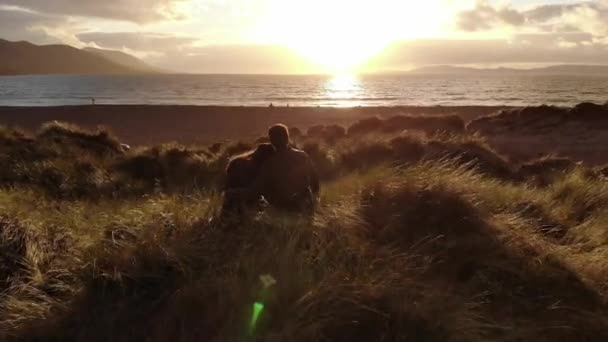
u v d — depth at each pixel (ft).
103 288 13.23
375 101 260.01
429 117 82.48
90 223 19.79
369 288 11.94
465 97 293.23
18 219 18.12
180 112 154.92
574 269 13.71
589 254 14.94
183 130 118.32
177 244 14.64
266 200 17.48
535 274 13.28
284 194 17.81
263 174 18.04
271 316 11.44
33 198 25.09
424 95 330.13
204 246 14.62
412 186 17.20
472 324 11.13
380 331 11.02
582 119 90.53
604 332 11.35
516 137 86.33
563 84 584.81
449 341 10.62
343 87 539.70
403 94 350.23
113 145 50.60
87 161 38.58
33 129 126.72
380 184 18.04
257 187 17.92
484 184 20.80
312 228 15.21
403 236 15.03
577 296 12.69
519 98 274.77
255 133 109.29
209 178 36.17
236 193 17.84
